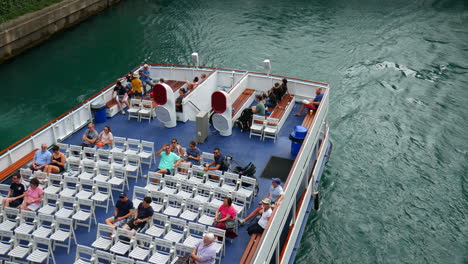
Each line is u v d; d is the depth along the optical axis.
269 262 13.66
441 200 20.31
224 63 33.47
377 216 19.34
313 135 17.77
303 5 46.28
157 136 19.48
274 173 16.86
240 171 15.86
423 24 40.28
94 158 16.69
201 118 18.38
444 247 17.91
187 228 12.91
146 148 18.56
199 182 15.35
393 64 33.16
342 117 26.73
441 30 38.88
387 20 41.56
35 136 17.92
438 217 19.38
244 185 15.52
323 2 47.09
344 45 36.47
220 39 37.75
